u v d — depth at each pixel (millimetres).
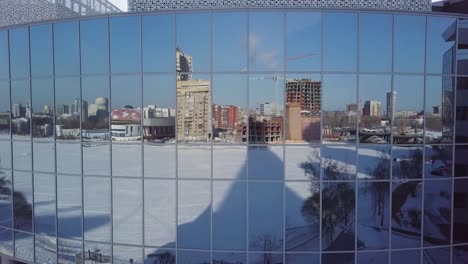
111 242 15039
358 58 14125
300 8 13875
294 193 14008
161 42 14414
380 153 14305
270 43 13953
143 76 14562
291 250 14031
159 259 14602
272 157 14000
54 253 16062
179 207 14391
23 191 16797
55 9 20172
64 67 15648
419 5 16312
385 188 14336
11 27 16672
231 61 14055
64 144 15742
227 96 14086
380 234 14328
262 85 13992
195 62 14211
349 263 14203
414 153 14531
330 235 14117
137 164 14703
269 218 14016
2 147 17281
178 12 14227
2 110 17203
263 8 13883
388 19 14234
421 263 14656
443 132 14734
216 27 14062
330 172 14078
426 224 14672
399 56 14336
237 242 14109
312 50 13984
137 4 16781
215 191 14188
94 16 14977
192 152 14289
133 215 14797
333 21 14008
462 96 14867
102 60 15016
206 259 14281
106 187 15086
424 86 14531
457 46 14758
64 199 15789
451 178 14828
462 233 14945
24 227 16797
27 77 16500
